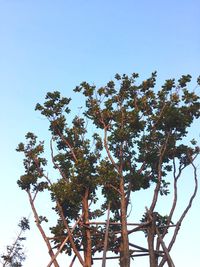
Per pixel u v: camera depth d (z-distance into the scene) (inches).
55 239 1598.2
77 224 1569.9
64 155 1745.8
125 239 1473.9
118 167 1614.2
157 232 1460.4
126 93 1710.1
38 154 1738.4
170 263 1381.6
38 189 1708.9
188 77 1659.7
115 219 1625.2
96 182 1596.9
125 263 1429.6
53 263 1501.0
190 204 1531.7
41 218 1653.5
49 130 1760.6
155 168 1647.4
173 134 1648.6
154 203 1534.2
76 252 1513.3
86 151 1711.4
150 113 1678.2
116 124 1657.2
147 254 1514.5
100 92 1716.3
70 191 1605.6
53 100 1745.8
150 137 1654.8
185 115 1621.6
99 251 1583.4
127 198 1583.4
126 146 1653.5
